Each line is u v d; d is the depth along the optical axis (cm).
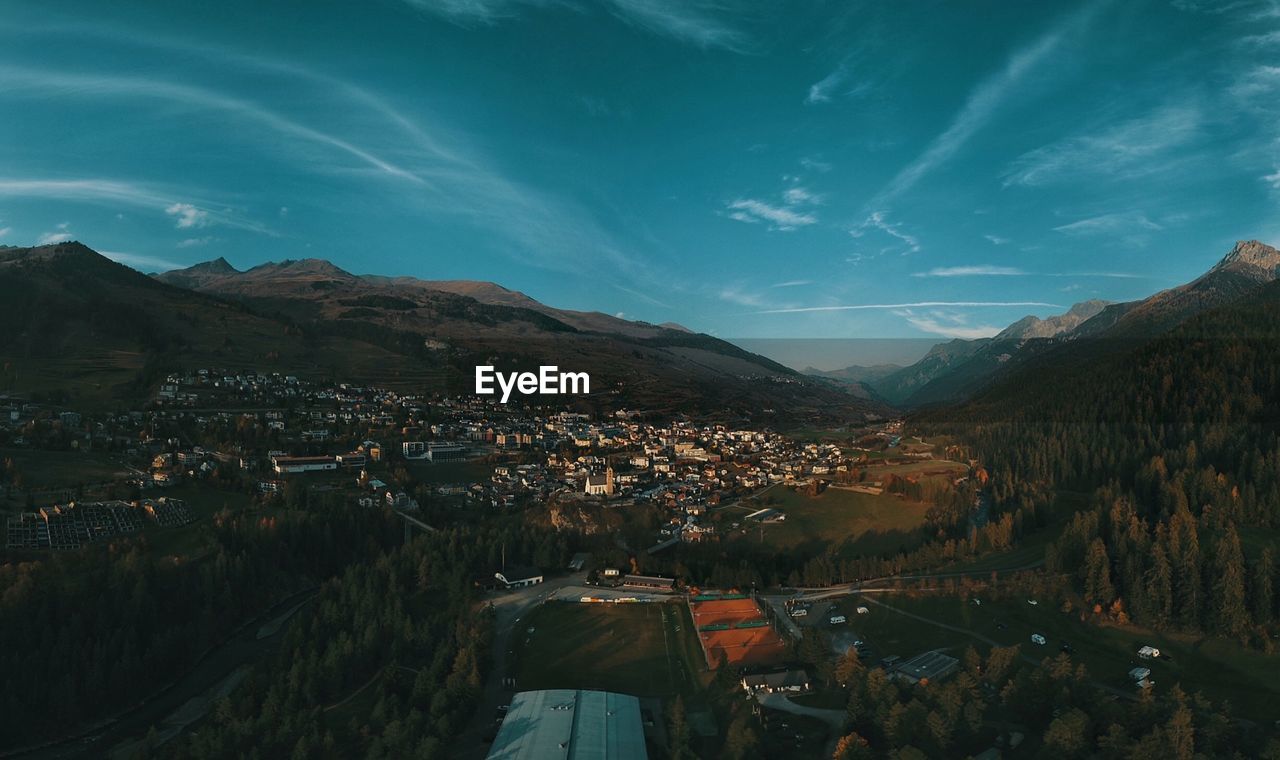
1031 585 19138
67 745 15012
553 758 12762
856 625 18875
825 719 14225
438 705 14412
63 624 16925
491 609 19888
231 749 13250
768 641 17925
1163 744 11256
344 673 16212
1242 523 19550
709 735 13962
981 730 12925
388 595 19650
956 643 17125
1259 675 14575
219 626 19550
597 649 18175
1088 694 13175
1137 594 17000
